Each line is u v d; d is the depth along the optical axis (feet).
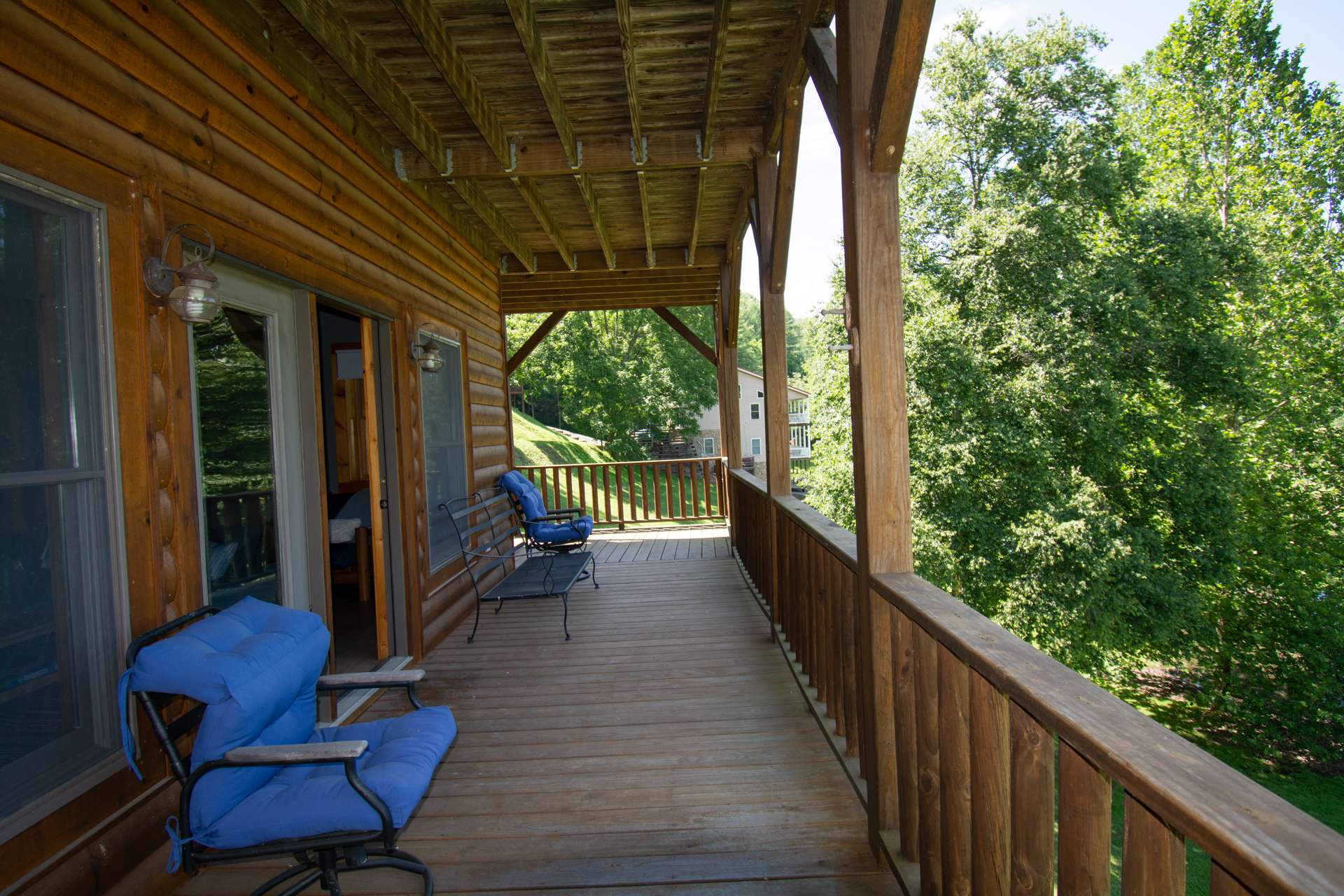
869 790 7.38
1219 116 55.98
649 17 10.14
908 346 45.55
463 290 19.92
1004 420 44.11
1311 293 50.57
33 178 5.84
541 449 66.18
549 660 14.16
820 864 7.13
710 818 8.05
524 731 10.75
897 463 6.89
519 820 8.18
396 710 11.80
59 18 6.14
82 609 6.27
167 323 7.48
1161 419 46.16
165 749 6.03
